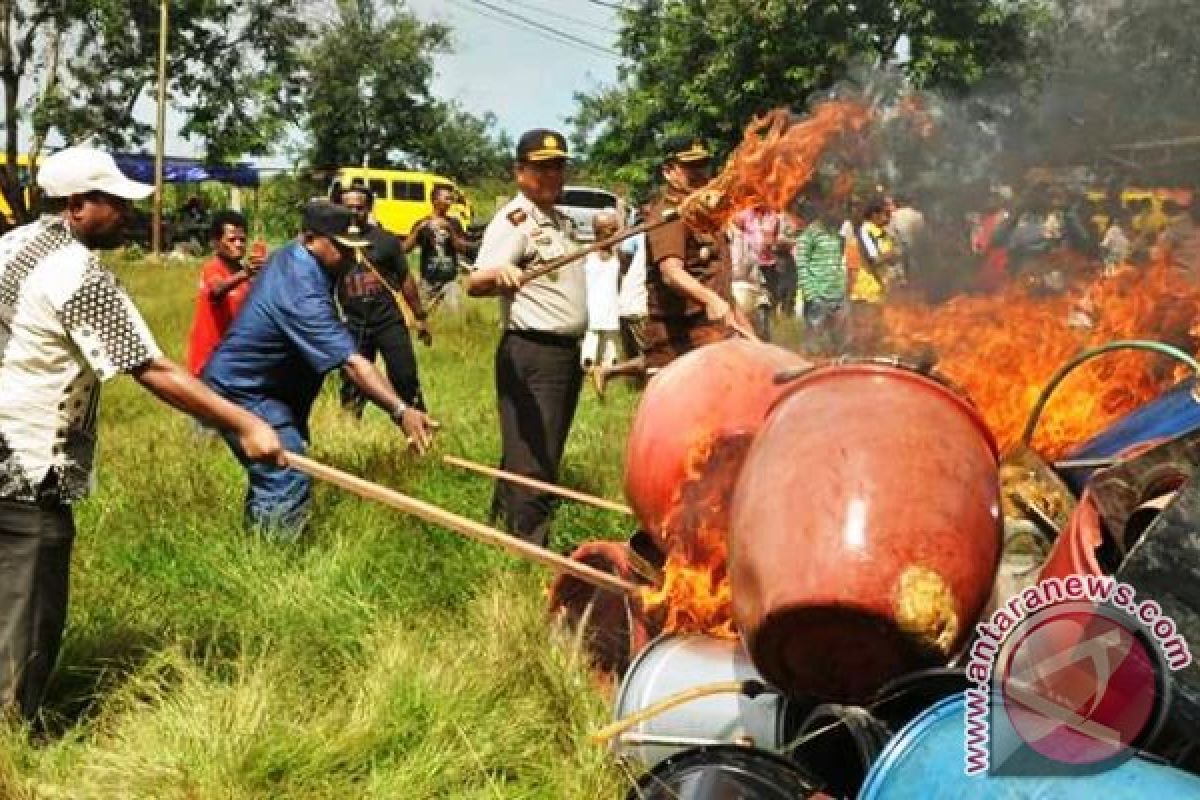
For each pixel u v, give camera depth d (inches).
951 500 145.8
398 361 409.4
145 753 181.0
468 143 2790.4
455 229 722.8
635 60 1003.9
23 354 189.2
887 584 141.2
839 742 152.8
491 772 183.8
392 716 191.0
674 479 190.1
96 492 306.8
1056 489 175.8
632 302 452.4
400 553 269.1
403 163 2824.8
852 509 144.5
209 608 241.0
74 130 2118.6
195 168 2231.8
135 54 2151.8
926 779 128.6
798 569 143.9
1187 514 130.6
